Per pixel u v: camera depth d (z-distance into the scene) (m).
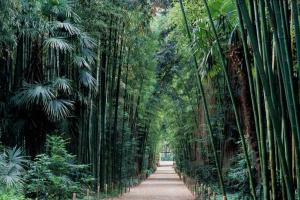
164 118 31.25
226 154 10.60
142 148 24.42
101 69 12.00
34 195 8.48
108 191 13.17
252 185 3.48
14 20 7.82
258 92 3.15
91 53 9.82
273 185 3.06
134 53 13.79
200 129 14.27
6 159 7.70
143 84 17.75
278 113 2.83
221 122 10.69
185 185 19.95
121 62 13.24
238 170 7.83
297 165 2.59
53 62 9.44
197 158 16.61
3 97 9.02
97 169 11.74
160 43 15.84
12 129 8.95
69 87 9.02
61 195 8.59
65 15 9.48
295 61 3.77
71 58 9.59
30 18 8.44
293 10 2.55
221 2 5.38
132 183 19.16
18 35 8.59
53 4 9.09
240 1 2.79
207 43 5.74
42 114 9.15
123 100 16.02
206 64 6.00
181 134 21.50
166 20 12.88
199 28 5.67
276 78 3.04
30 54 9.30
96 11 10.43
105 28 11.63
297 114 2.60
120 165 15.42
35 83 9.15
